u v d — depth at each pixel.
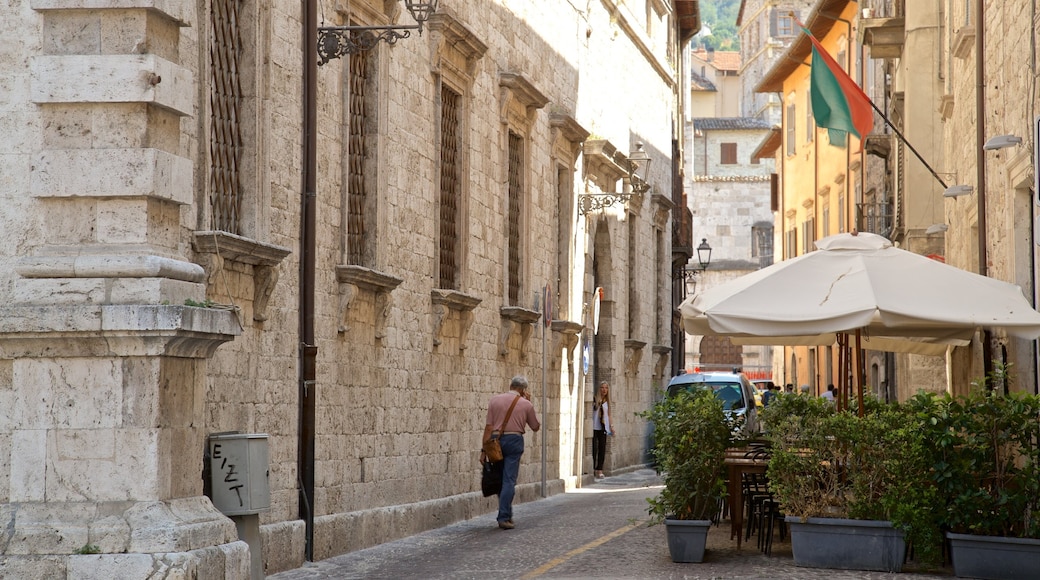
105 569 9.72
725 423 13.77
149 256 10.16
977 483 12.93
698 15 48.75
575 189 29.50
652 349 39.50
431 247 20.03
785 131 62.88
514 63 24.80
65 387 10.05
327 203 16.14
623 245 35.28
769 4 100.44
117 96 10.21
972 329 15.38
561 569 13.11
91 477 9.98
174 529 9.85
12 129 10.34
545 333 24.77
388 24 18.12
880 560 12.90
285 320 14.67
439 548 16.39
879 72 40.97
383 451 17.92
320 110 15.94
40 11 10.33
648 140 39.34
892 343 19.33
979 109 19.62
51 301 10.11
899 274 14.00
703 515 13.60
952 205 24.11
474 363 22.38
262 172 14.06
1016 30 17.11
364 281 16.83
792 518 13.14
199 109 12.67
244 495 11.61
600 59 32.66
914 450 12.87
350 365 16.77
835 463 13.20
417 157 19.41
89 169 10.22
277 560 13.90
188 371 10.46
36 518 9.92
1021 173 16.62
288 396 14.71
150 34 10.38
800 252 59.78
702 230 91.00
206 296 12.55
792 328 13.66
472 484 22.17
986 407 12.94
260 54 14.11
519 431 19.00
